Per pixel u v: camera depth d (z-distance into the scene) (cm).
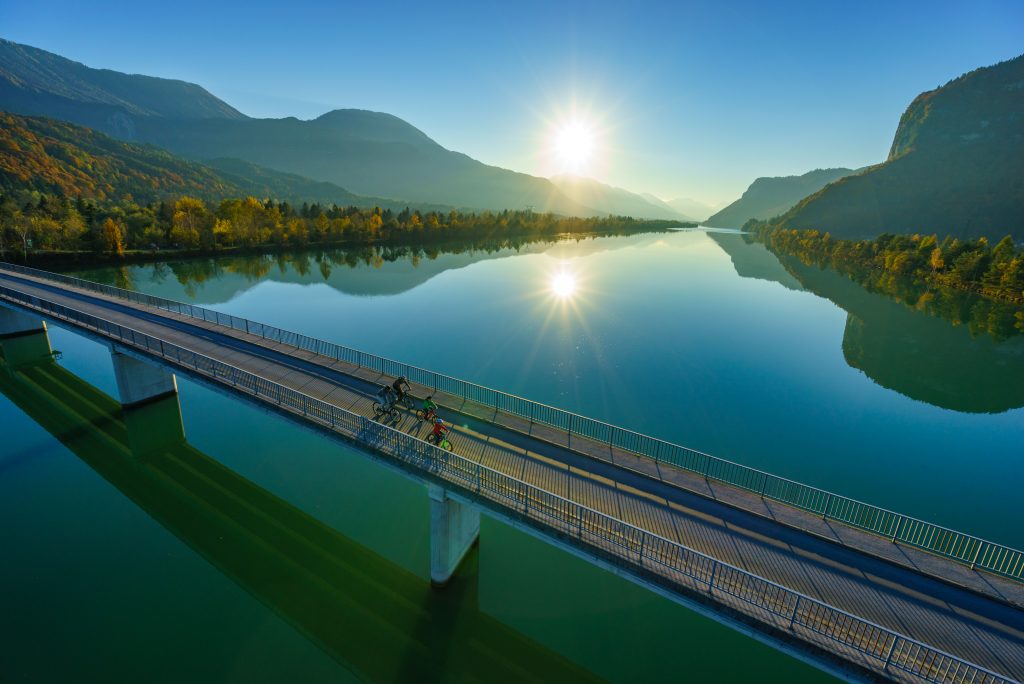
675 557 1445
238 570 2247
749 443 3934
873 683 1119
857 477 3544
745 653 1908
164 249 11138
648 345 6234
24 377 4278
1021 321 8069
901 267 12612
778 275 12812
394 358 5459
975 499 3319
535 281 10394
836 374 5462
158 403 3541
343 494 2780
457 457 1770
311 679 1742
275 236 13200
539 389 4781
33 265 8875
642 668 1830
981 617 1361
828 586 1434
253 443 3272
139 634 1902
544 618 2017
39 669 1739
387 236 15850
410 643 1906
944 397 4919
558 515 1606
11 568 2222
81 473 2964
